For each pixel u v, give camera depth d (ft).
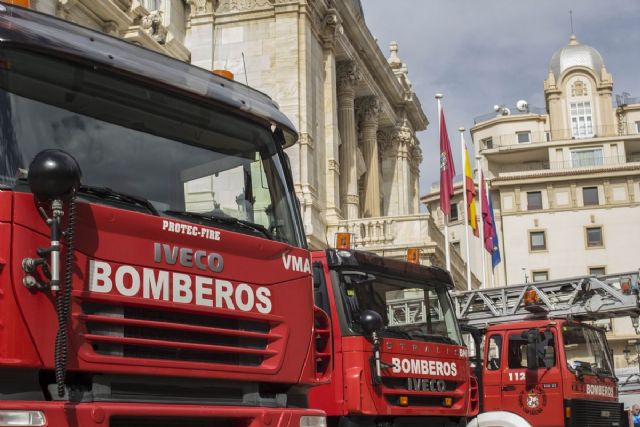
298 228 22.59
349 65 114.93
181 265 18.67
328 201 100.37
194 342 18.80
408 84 141.79
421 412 34.94
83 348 16.78
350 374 32.68
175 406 18.16
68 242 16.26
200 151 20.97
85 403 16.76
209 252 19.34
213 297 19.16
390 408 33.40
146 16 84.33
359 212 125.59
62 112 18.38
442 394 36.32
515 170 227.81
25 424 15.52
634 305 57.47
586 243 210.38
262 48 95.81
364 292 34.42
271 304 20.49
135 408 17.37
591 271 209.26
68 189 16.17
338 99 115.34
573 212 212.43
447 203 92.12
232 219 20.57
